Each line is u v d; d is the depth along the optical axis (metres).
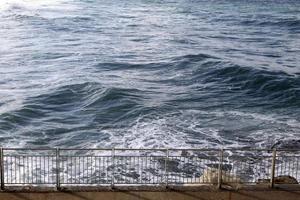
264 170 15.51
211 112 24.38
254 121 23.06
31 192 10.30
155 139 20.05
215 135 20.81
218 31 52.09
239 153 18.39
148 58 36.69
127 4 73.12
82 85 27.89
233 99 27.25
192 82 30.73
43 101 25.28
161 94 27.47
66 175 15.07
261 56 39.78
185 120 22.81
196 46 42.81
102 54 37.47
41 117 23.08
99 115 23.42
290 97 27.81
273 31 53.53
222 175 11.59
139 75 31.78
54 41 42.31
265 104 26.50
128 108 24.41
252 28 55.16
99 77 30.30
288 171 15.18
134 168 15.84
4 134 20.77
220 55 38.81
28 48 38.75
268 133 21.31
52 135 20.86
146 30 50.56
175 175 15.48
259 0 84.31
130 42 43.38
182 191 10.52
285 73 32.94
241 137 20.70
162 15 62.88
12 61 34.19
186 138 20.30
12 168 15.38
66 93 26.64
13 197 10.11
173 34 48.72
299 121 23.34
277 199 10.40
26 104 24.44
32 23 51.12
